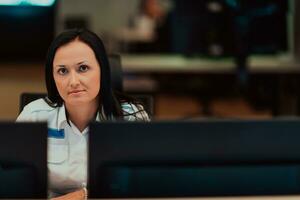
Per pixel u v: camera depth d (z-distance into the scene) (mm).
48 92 1688
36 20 6961
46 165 1240
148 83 6148
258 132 1228
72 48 1537
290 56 6559
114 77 2627
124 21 8203
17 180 1246
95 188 1234
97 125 1211
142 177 1241
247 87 6152
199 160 1237
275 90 6367
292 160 1241
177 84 6395
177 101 6941
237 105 6906
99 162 1221
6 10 6926
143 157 1228
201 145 1229
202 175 1251
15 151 1226
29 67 6820
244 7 5594
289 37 6445
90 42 1570
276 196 1265
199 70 6039
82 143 1532
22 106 2188
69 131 1549
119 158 1224
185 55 6082
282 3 5820
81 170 1517
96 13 8188
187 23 5781
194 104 6941
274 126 1228
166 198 1256
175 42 5992
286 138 1229
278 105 6391
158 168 1240
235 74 6004
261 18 5707
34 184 1253
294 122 1229
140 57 6926
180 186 1253
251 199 1260
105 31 7969
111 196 1246
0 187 1248
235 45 5672
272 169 1248
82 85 1544
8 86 6398
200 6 5656
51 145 1521
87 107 1595
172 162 1236
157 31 7500
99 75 1597
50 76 1658
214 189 1258
